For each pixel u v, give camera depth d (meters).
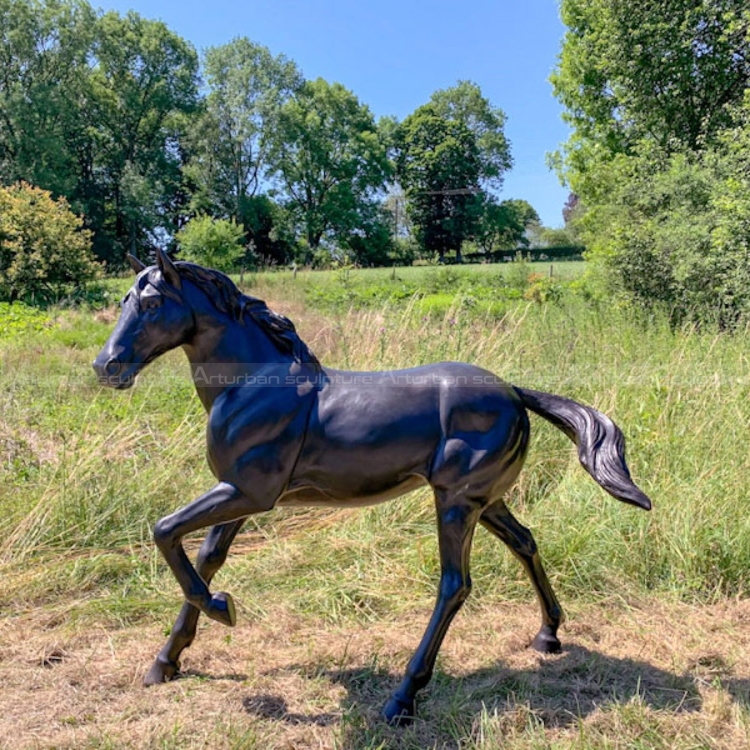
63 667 2.64
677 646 2.77
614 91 14.47
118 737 2.17
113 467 4.28
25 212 17.09
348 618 3.07
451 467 2.25
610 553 3.47
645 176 11.53
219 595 2.29
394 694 2.29
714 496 3.62
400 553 3.66
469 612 3.12
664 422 4.36
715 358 5.62
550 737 2.18
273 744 2.13
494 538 3.53
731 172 9.44
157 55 42.59
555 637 2.76
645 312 9.19
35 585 3.32
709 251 8.95
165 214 44.12
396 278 24.45
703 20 12.80
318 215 49.50
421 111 57.69
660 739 2.16
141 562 3.62
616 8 13.46
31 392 6.29
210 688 2.48
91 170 42.28
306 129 48.66
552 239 59.56
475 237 55.59
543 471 4.38
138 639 2.89
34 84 36.06
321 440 2.29
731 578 3.29
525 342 5.91
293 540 3.88
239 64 47.47
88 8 39.34
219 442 2.31
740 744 2.15
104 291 18.31
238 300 2.37
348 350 5.74
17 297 17.08
